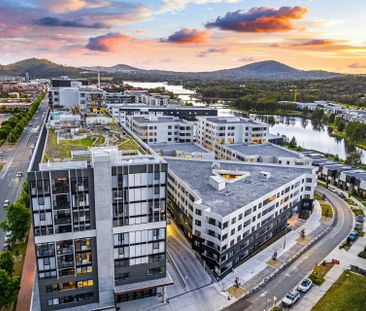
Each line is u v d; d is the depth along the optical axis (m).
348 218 130.75
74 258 72.00
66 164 70.81
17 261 94.06
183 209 110.19
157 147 169.88
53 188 66.94
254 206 99.75
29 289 82.44
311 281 87.50
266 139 189.50
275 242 110.56
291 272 93.62
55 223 68.62
